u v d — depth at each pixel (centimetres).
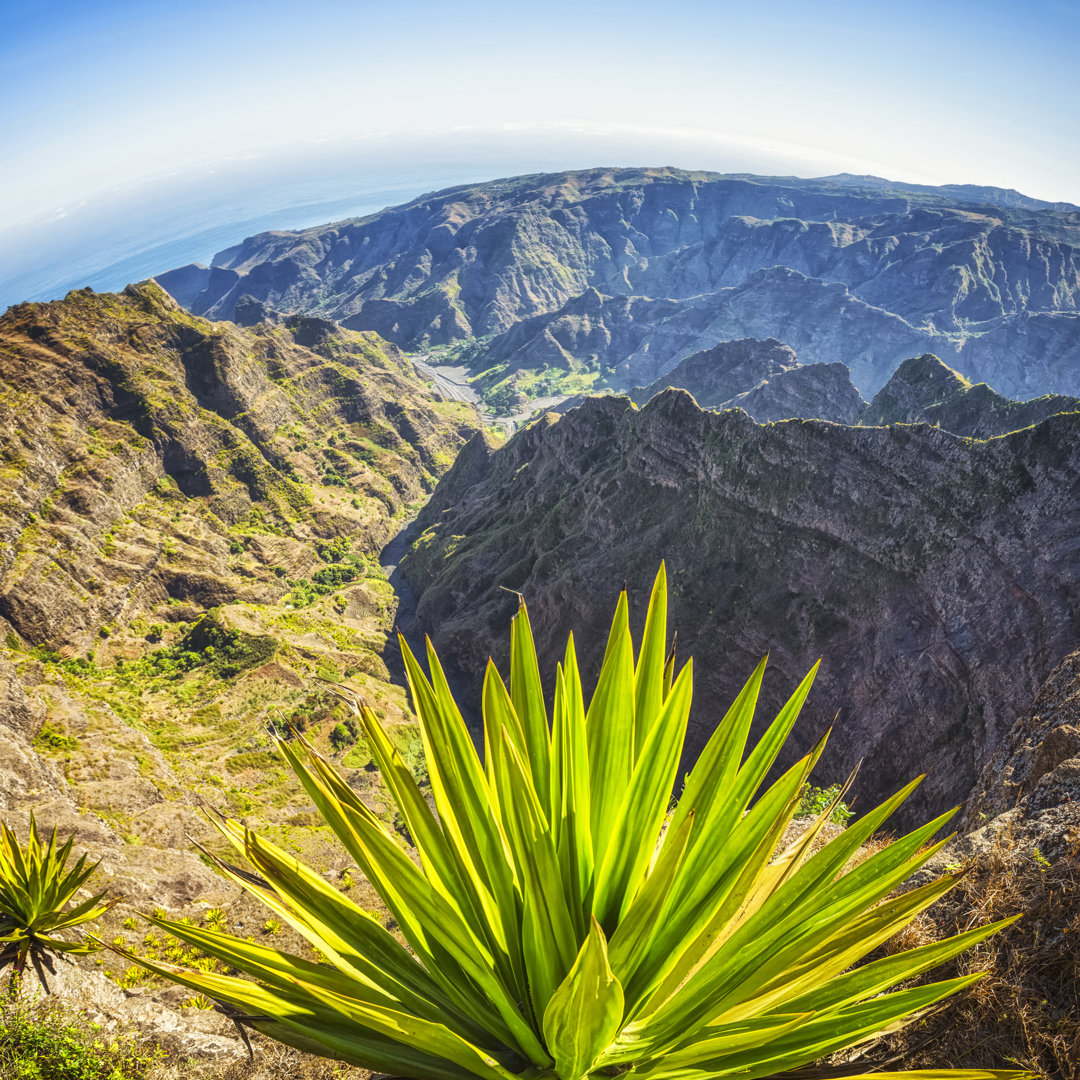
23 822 2788
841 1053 421
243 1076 766
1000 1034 400
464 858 314
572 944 267
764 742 305
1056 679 1085
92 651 8138
